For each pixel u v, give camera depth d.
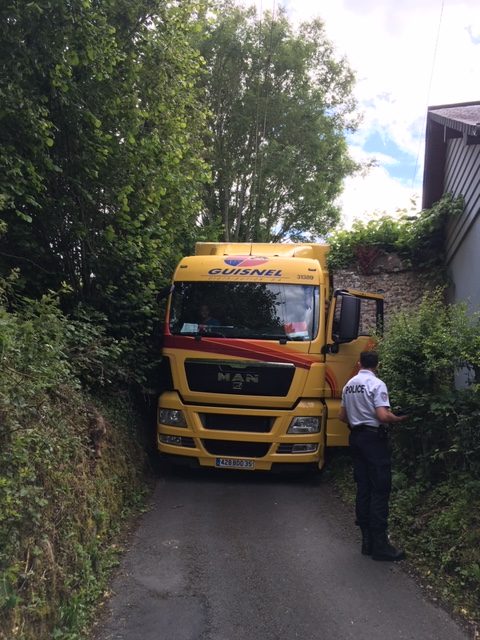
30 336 4.05
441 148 12.44
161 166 7.60
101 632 3.69
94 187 6.90
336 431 7.44
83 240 7.04
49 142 5.64
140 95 7.39
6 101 5.34
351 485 7.06
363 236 13.62
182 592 4.26
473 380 5.54
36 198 6.36
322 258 8.63
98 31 6.02
